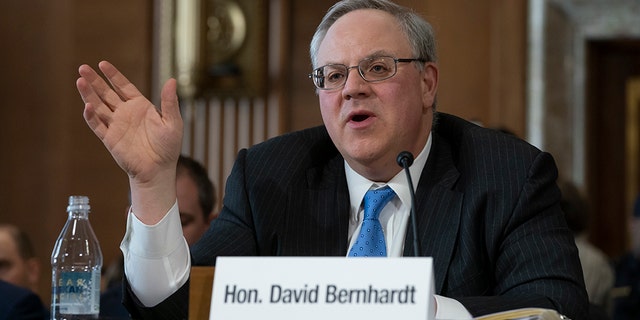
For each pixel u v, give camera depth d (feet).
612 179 32.83
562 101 30.99
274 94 33.22
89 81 11.39
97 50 34.55
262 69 33.14
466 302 10.87
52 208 34.76
